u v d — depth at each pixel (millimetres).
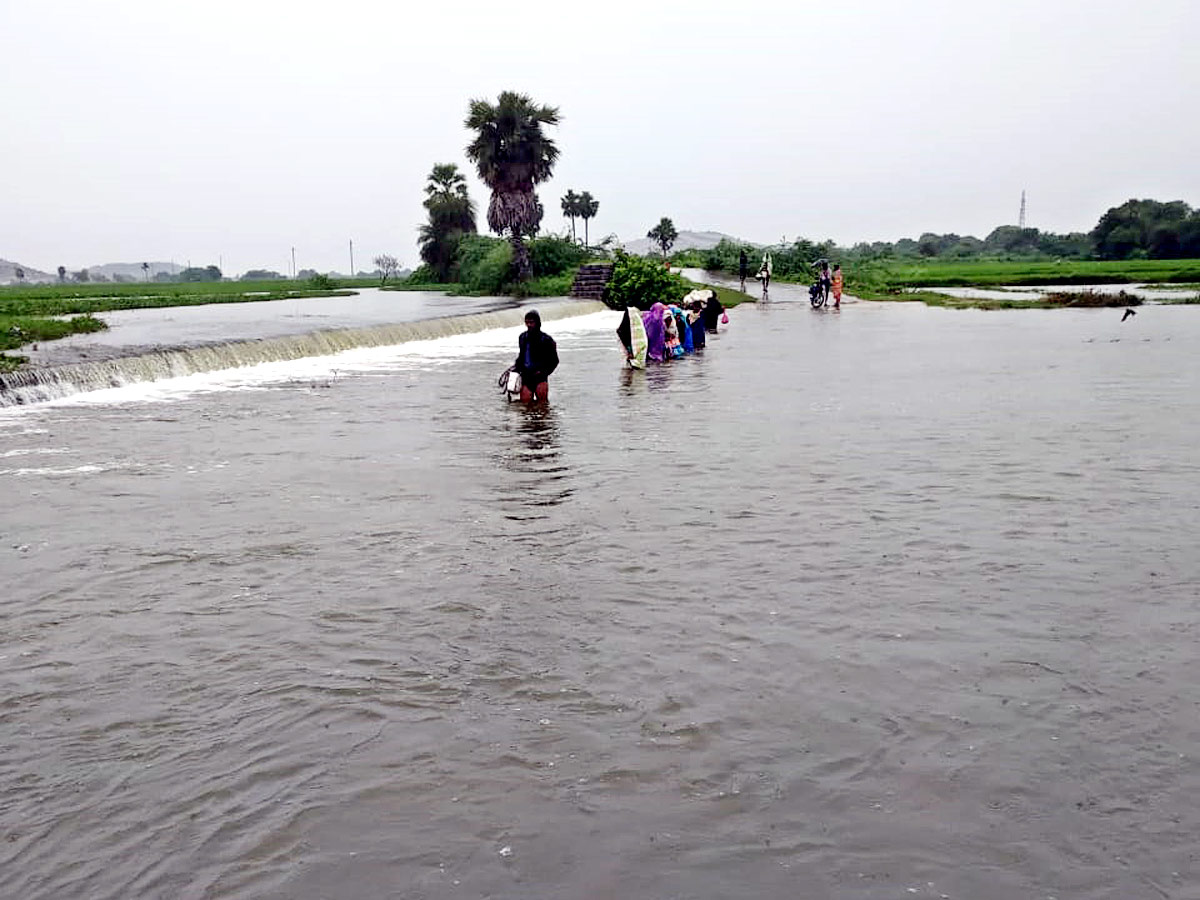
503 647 5207
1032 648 5070
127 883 3266
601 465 10094
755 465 9977
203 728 4340
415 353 23766
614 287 42875
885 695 4535
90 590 6273
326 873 3285
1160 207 127625
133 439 11852
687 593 6031
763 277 49062
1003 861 3275
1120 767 3859
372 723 4352
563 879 3223
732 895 3119
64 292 65438
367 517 8055
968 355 21828
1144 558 6590
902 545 6996
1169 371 18062
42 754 4137
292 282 110188
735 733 4191
